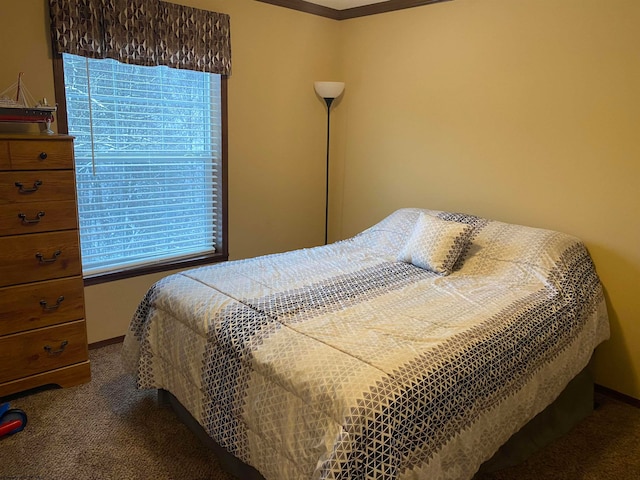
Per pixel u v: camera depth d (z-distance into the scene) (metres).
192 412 2.02
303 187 3.90
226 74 3.16
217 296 2.13
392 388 1.46
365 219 3.90
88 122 2.75
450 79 3.18
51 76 2.52
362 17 3.64
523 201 2.94
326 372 1.54
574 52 2.60
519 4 2.78
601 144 2.56
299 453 1.51
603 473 2.00
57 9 2.42
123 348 2.43
